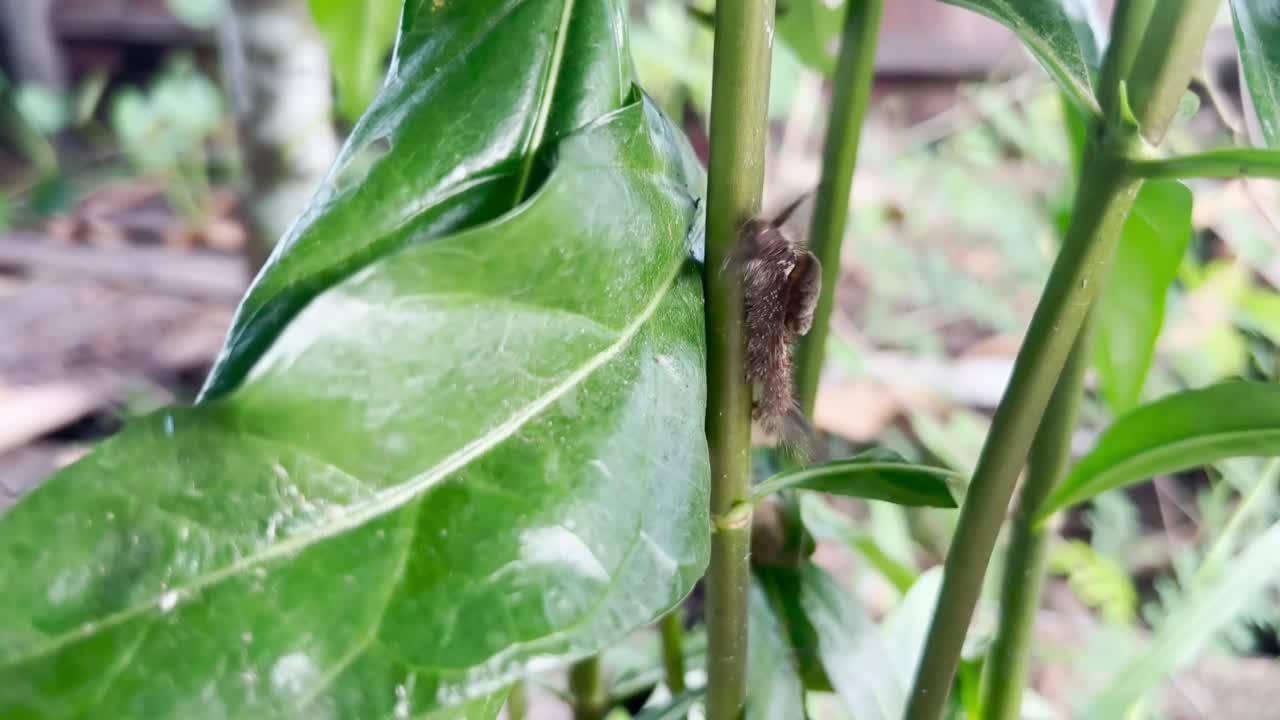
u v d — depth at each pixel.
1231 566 0.37
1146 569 0.65
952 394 0.75
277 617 0.24
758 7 0.28
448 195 0.27
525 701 0.39
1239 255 0.59
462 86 0.28
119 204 1.13
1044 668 0.58
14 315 0.87
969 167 0.91
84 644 0.24
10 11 1.17
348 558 0.25
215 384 0.26
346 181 0.27
